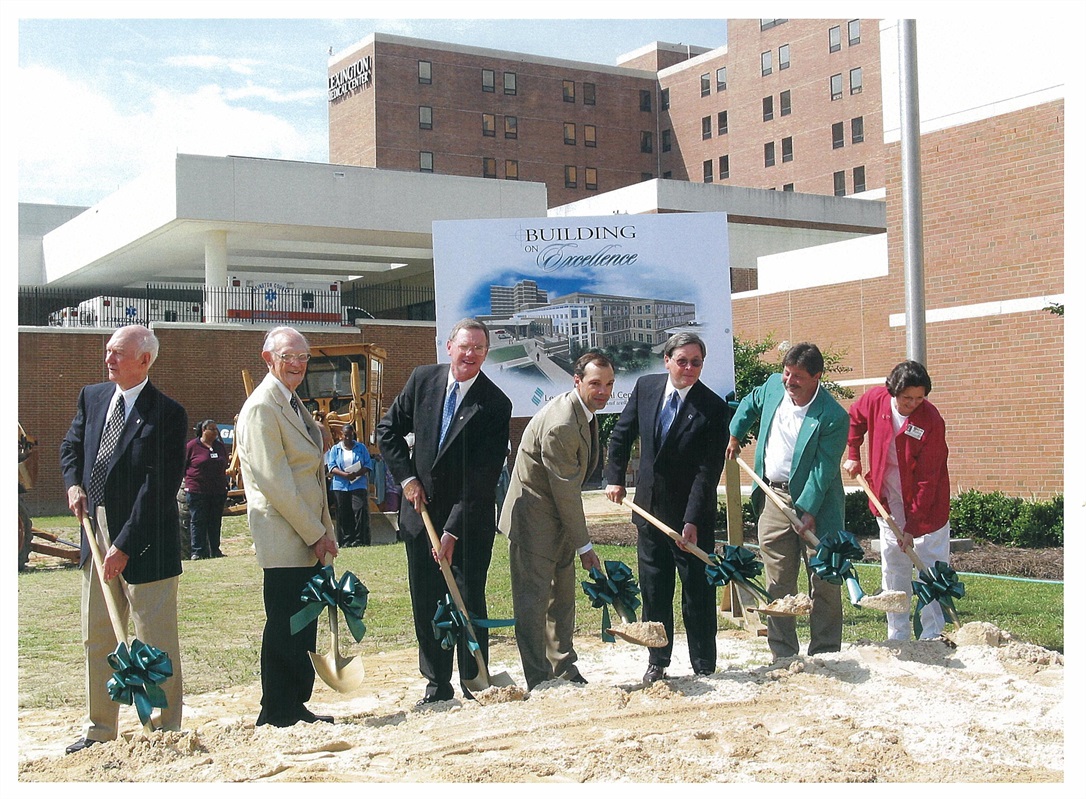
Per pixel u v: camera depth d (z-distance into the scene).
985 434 16.45
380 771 4.94
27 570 13.30
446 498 6.15
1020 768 4.88
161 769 5.05
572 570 6.57
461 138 50.88
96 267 32.19
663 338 8.80
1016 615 8.38
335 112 51.97
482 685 6.18
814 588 6.82
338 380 19.22
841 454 6.88
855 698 5.85
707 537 6.50
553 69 53.12
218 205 26.52
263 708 5.81
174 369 25.31
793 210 36.91
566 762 4.96
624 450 6.73
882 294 24.28
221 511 13.98
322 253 31.73
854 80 45.12
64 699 6.78
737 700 5.80
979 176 16.41
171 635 5.70
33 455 13.43
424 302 34.84
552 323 8.80
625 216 8.86
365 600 5.88
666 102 55.03
